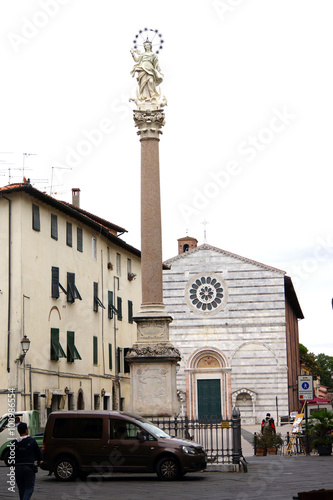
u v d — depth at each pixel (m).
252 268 81.75
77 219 55.03
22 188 46.22
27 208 47.62
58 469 25.25
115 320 62.12
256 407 79.50
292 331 92.44
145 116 34.09
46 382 48.47
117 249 63.66
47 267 50.00
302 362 125.25
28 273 47.22
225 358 80.62
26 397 45.44
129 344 65.50
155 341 32.94
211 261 82.56
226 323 81.31
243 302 81.38
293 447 43.03
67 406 51.69
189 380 80.88
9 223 46.88
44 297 49.28
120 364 62.81
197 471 26.14
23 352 43.22
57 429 25.59
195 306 82.19
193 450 25.23
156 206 33.84
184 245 92.56
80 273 55.19
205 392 80.69
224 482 24.30
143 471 25.11
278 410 78.94
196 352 81.19
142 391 32.41
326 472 27.27
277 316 80.62
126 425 25.50
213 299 81.94
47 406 48.09
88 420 25.61
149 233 33.69
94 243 58.50
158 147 34.31
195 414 80.12
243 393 80.19
